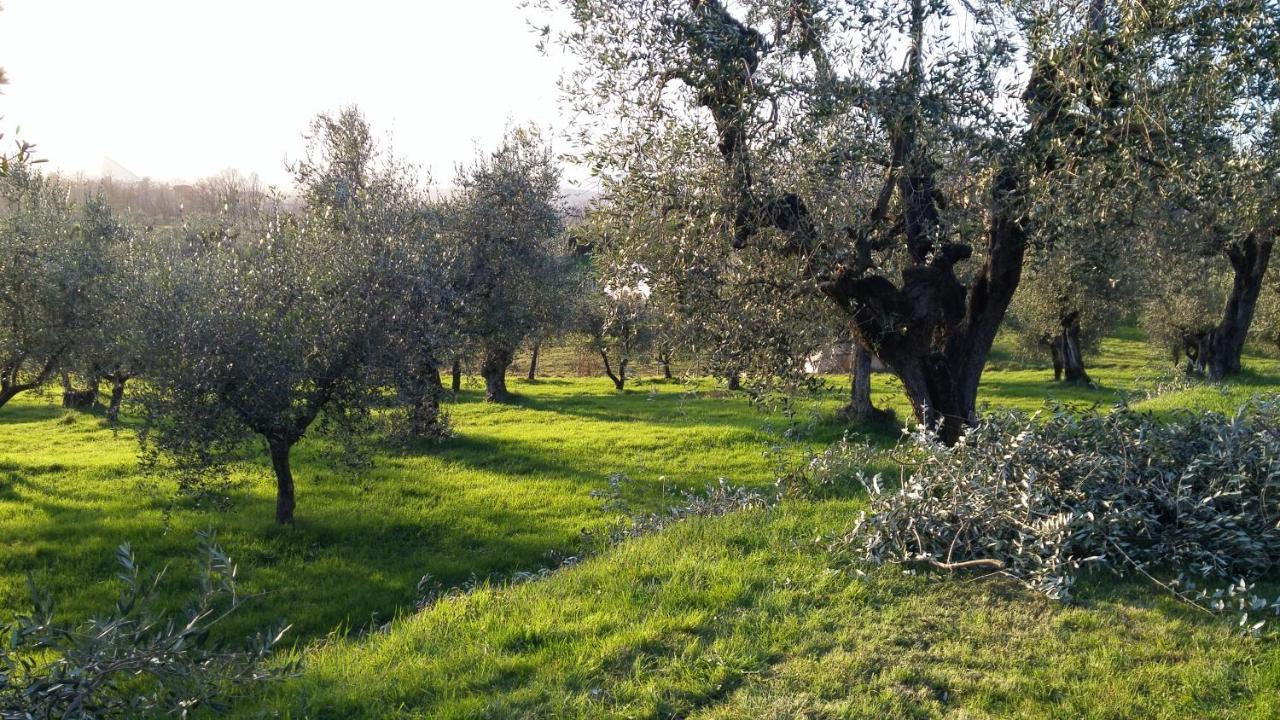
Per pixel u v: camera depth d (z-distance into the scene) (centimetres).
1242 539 595
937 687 467
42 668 389
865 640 528
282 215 1341
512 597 652
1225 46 759
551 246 2238
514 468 1814
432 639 570
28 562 1131
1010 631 536
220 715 454
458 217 1995
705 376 947
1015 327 4228
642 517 1028
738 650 513
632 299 924
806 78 822
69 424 2591
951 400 1039
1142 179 795
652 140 839
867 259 874
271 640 475
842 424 2034
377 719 448
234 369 1101
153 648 411
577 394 3653
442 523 1359
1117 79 765
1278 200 902
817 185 791
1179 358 3922
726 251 849
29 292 1623
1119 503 652
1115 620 547
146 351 1101
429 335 1282
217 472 1152
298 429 1252
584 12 850
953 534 659
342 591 1048
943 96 802
